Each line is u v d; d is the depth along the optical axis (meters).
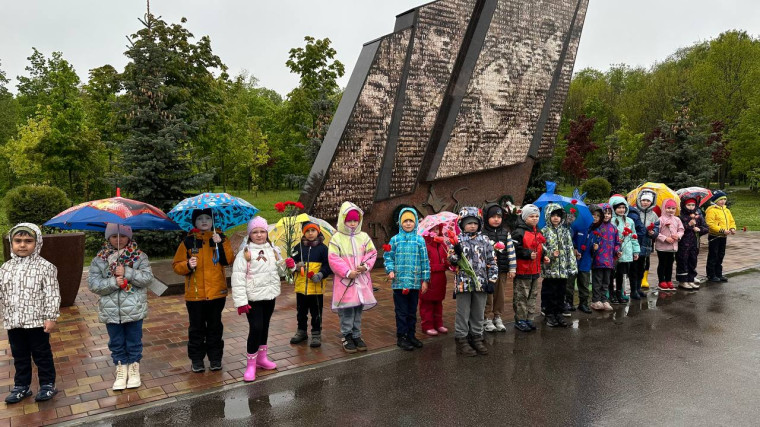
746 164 31.28
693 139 15.93
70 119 20.95
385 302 7.52
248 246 4.65
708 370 4.84
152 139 11.79
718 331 6.15
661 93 37.91
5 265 4.13
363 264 5.30
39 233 4.19
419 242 5.48
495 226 5.97
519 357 5.23
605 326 6.39
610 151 22.97
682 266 8.62
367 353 5.32
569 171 31.62
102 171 20.58
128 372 4.40
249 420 3.78
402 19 9.83
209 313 4.71
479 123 10.64
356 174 9.20
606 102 45.25
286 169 41.28
